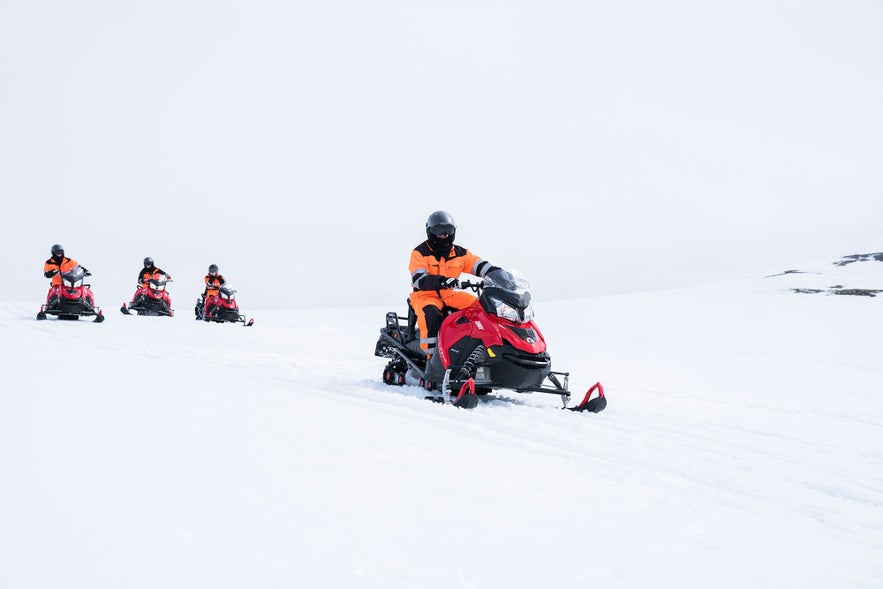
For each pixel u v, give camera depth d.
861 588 2.45
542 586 2.32
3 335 10.65
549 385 8.70
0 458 3.42
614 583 2.38
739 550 2.79
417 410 5.91
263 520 2.77
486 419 5.61
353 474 3.56
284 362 9.45
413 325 7.92
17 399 5.03
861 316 22.62
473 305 7.20
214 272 20.66
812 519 3.38
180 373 7.11
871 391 9.66
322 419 5.02
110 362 7.74
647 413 6.62
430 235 7.79
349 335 16.05
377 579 2.29
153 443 3.92
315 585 2.21
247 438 4.23
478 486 3.48
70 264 16.89
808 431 6.02
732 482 4.04
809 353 15.19
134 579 2.15
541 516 3.06
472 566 2.45
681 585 2.39
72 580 2.12
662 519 3.12
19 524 2.55
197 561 2.32
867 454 5.11
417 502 3.15
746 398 8.03
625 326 21.28
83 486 3.05
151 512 2.77
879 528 3.30
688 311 24.73
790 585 2.45
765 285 31.06
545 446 4.62
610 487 3.62
